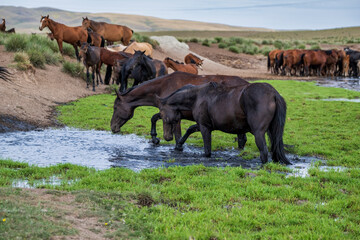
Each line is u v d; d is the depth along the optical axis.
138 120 15.65
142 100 11.11
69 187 7.05
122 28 33.72
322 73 45.06
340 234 5.32
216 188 7.38
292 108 19.02
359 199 6.74
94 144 11.74
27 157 9.90
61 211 5.59
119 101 11.14
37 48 25.77
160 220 5.76
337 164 9.66
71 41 28.17
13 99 16.16
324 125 15.08
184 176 8.07
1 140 11.64
